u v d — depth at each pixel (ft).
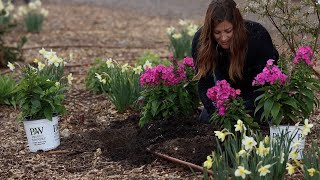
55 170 13.65
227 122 13.10
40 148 14.93
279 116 12.59
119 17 47.21
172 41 27.17
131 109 18.49
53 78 18.60
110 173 13.23
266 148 10.47
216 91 13.17
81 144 15.30
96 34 37.55
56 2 62.95
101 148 14.88
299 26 14.44
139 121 16.22
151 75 15.33
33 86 14.58
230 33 13.04
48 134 14.89
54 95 15.07
